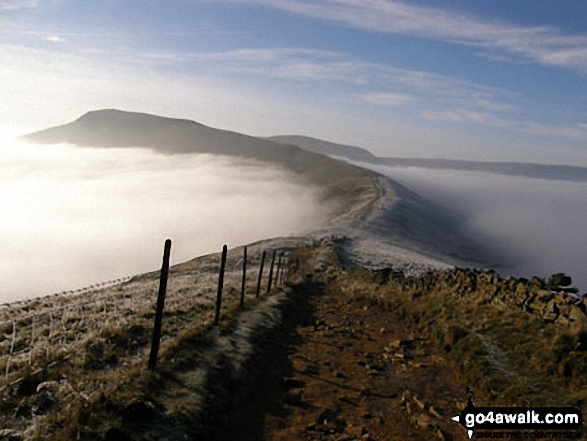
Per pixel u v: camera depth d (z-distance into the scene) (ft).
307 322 70.08
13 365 37.76
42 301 84.84
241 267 185.16
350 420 36.19
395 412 37.35
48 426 27.37
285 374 45.68
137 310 64.03
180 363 40.01
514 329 46.39
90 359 40.45
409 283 88.89
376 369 47.19
